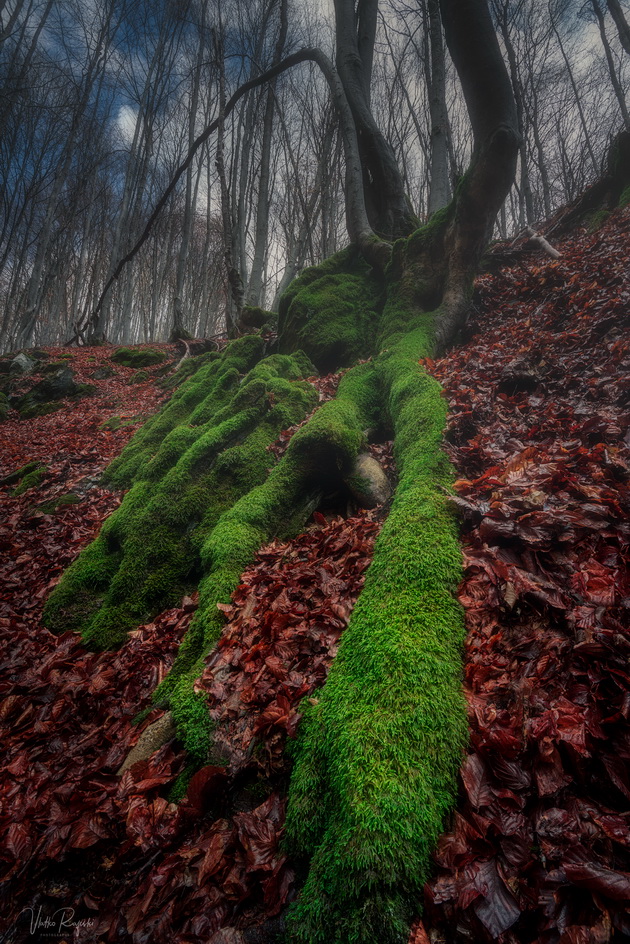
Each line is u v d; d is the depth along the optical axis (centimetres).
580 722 173
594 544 251
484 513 286
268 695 258
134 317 5303
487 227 682
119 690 353
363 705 209
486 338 666
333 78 1041
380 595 268
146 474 583
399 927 145
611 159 1064
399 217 978
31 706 353
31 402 1412
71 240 3344
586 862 138
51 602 477
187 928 183
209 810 230
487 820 160
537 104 2283
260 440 576
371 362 654
